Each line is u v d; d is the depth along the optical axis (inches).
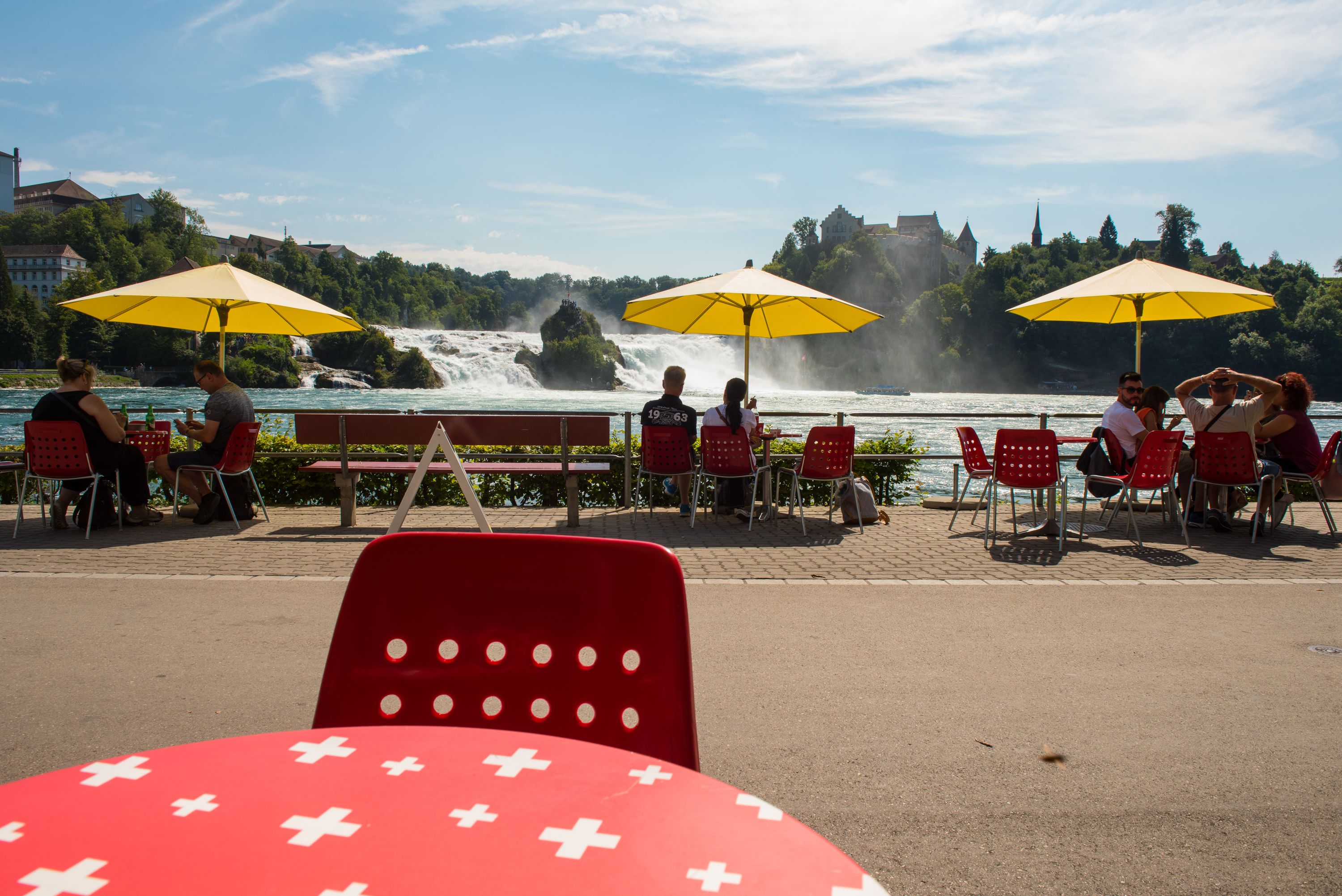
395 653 75.9
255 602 233.0
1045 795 128.8
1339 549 319.3
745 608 231.9
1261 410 353.7
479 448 466.0
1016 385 7800.2
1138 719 157.5
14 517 377.4
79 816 43.2
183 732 148.9
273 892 36.7
